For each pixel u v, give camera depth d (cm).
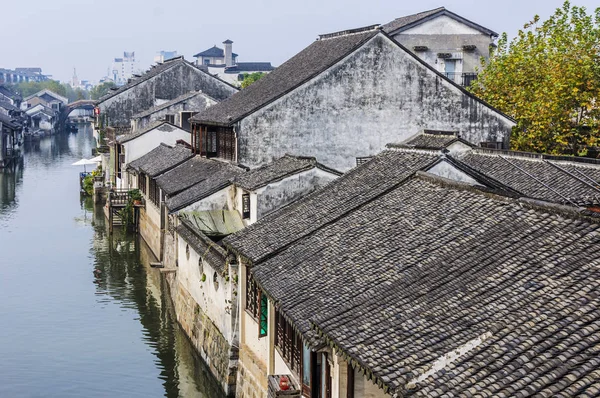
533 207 1989
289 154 3922
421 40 6247
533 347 1420
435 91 4406
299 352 2225
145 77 8544
